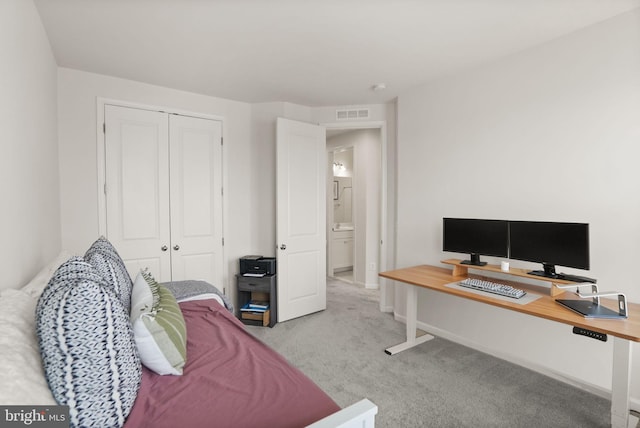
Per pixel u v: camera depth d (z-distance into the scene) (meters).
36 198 1.90
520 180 2.51
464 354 2.72
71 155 2.81
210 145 3.52
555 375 2.34
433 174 3.13
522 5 1.91
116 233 3.03
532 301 2.03
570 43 2.23
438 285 2.41
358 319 3.58
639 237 1.97
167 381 1.18
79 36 2.25
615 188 2.05
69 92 2.80
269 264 3.44
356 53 2.53
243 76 2.98
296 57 2.60
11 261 1.40
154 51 2.48
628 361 1.68
